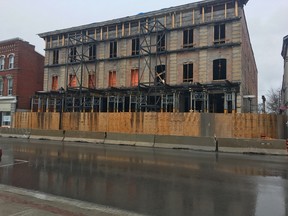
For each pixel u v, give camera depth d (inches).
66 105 1203.2
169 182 333.4
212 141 714.2
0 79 1492.4
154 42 1113.4
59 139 987.3
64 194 275.9
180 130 867.4
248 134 784.3
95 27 1249.4
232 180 349.1
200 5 1022.4
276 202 256.8
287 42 1171.9
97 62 1238.3
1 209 201.9
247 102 1143.0
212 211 230.5
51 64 1365.7
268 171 418.0
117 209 229.9
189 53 1037.8
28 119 1213.7
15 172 386.6
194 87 961.5
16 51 1455.5
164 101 1040.8
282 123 773.9
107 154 600.4
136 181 337.4
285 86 1261.1
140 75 1125.7
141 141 819.4
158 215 219.6
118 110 1170.0
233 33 970.1
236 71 950.4
